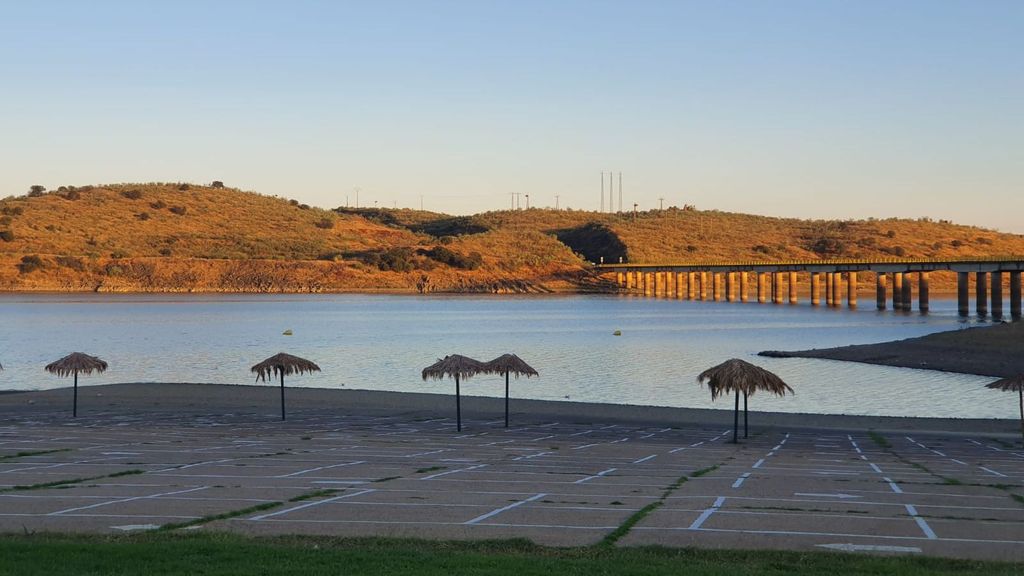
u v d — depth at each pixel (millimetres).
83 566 14844
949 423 51219
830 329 140750
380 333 135250
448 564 15273
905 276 189500
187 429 43688
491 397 62125
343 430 44219
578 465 30844
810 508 21531
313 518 19703
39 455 32219
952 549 17234
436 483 25359
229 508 20797
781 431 47094
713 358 97000
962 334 97000
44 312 182875
